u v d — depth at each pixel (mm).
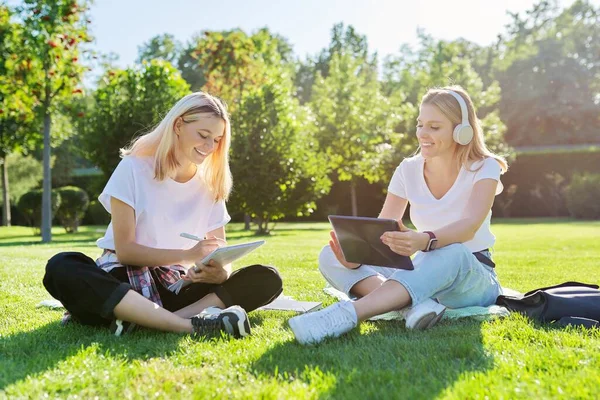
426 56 35250
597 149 27484
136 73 16688
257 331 2701
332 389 1767
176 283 2857
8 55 13297
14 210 28391
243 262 6828
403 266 2629
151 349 2285
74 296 2561
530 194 28500
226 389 1767
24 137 16297
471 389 1732
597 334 2510
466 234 2797
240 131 16047
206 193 3062
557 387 1744
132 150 2906
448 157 3043
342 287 3008
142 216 2846
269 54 23984
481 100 26312
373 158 24141
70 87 13828
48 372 1928
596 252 8820
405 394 1707
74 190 19688
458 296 2930
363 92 26234
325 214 28047
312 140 18516
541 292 2869
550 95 38219
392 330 2670
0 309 3420
